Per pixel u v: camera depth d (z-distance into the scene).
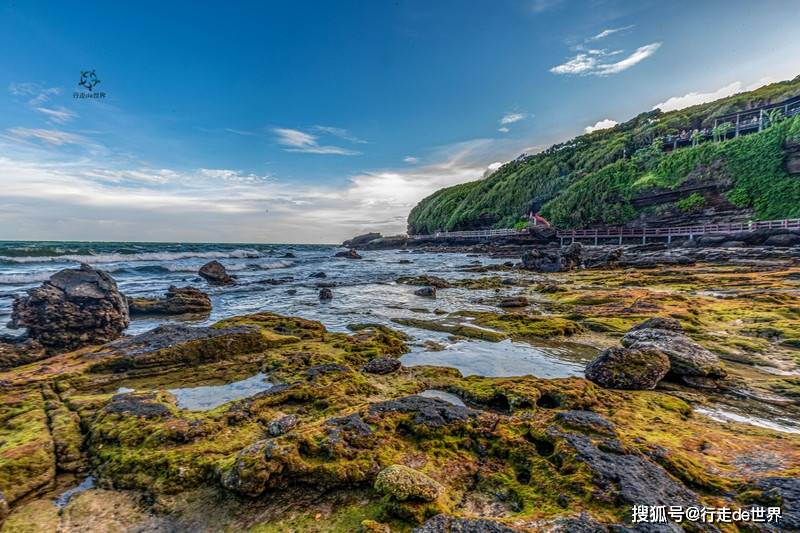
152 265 40.47
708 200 58.62
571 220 74.19
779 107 65.62
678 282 24.56
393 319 17.22
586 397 7.38
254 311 20.02
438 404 6.51
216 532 4.39
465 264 52.16
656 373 8.78
